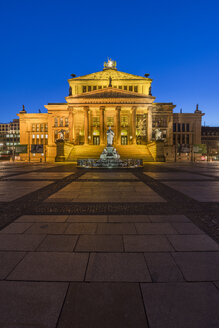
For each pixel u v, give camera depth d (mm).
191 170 23453
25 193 9688
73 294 2686
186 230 4973
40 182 13500
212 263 3475
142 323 2230
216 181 13859
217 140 101250
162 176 16969
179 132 80250
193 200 8180
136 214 6305
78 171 22219
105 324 2215
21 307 2473
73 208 7000
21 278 3031
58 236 4609
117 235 4664
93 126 69688
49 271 3209
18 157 67438
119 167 27250
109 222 5566
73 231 4910
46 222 5570
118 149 53844
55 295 2672
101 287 2830
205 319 2297
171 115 73500
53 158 64250
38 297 2639
